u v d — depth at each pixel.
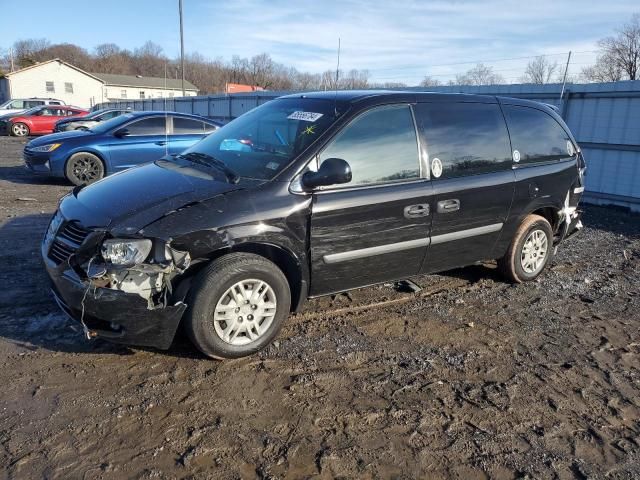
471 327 4.39
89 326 3.37
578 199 5.74
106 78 69.19
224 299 3.47
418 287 5.12
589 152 10.32
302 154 3.78
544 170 5.18
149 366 3.50
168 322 3.31
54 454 2.66
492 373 3.68
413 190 4.16
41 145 9.88
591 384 3.61
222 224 3.39
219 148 4.32
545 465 2.79
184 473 2.59
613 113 9.78
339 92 4.52
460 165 4.53
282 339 3.98
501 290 5.27
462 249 4.71
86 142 9.86
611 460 2.86
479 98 4.89
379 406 3.21
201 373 3.45
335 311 4.54
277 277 3.63
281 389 3.33
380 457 2.78
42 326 3.96
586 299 5.16
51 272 3.50
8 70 85.31
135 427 2.89
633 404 3.40
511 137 4.99
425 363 3.75
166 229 3.27
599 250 7.04
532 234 5.32
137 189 3.71
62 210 3.81
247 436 2.88
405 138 4.23
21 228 6.63
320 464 2.70
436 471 2.71
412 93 4.43
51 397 3.11
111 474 2.55
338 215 3.81
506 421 3.14
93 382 3.29
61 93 61.19
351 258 3.98
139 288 3.22
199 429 2.91
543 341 4.22
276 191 3.62
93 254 3.30
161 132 10.27
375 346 3.96
